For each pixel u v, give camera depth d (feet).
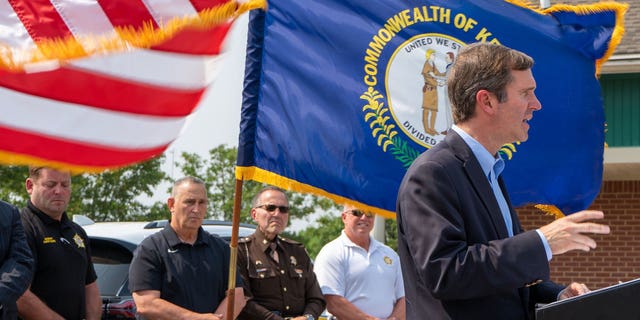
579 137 17.92
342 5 16.21
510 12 17.58
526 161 17.57
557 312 8.14
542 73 17.71
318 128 15.83
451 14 16.90
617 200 43.01
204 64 13.50
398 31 16.47
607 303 7.96
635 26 39.88
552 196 17.72
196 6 13.03
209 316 17.93
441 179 9.66
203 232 19.22
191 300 18.42
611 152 38.27
